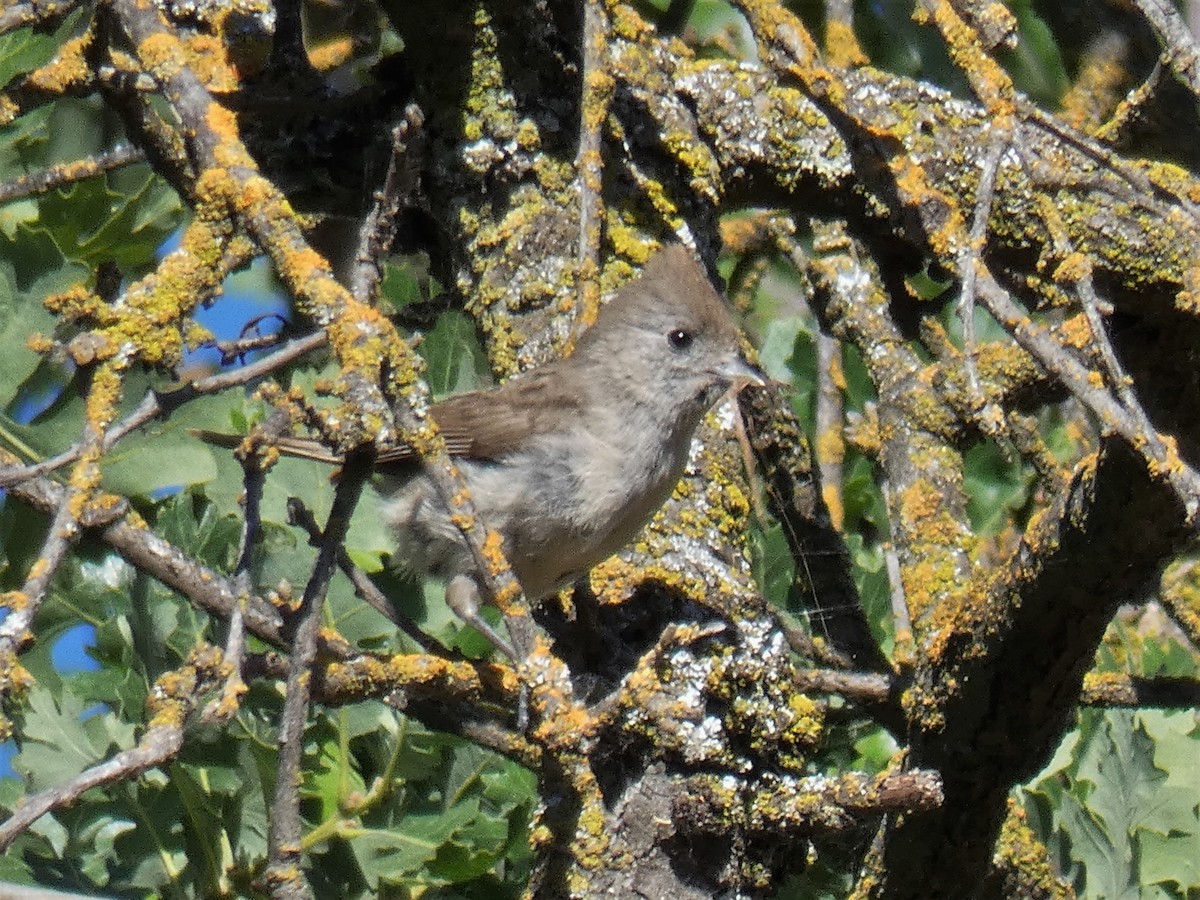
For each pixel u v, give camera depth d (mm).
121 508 6930
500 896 8984
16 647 5418
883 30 13062
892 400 9742
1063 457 12320
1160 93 9594
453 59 9547
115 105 7746
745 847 7605
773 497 10453
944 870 8273
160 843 8281
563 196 9398
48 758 8367
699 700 7707
